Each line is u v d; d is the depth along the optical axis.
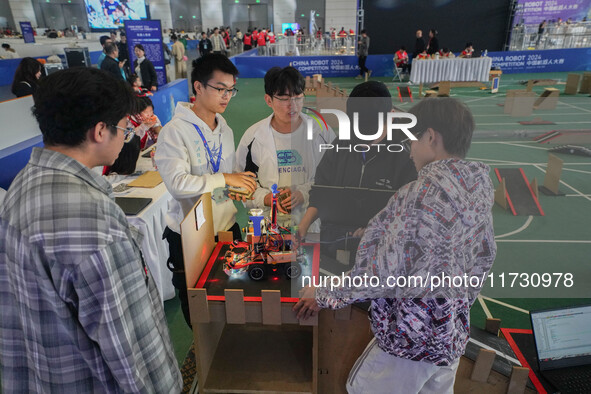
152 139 3.36
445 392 1.19
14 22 22.52
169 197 2.47
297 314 1.35
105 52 6.28
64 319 0.83
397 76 11.98
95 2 22.50
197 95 1.69
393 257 0.92
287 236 1.50
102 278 0.81
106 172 2.65
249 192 1.66
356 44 13.09
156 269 2.31
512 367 1.42
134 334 0.89
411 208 0.86
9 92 10.30
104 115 0.87
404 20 12.89
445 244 0.87
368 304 1.41
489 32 12.98
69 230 0.79
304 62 13.08
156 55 7.76
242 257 1.52
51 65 7.47
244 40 16.45
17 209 0.82
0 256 0.86
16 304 0.89
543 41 12.93
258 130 1.89
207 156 1.74
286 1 22.16
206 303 1.40
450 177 0.82
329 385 1.58
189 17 23.39
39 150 0.88
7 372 0.95
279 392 1.58
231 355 1.74
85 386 0.92
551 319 1.72
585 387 1.60
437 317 0.99
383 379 1.18
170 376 0.99
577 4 12.53
